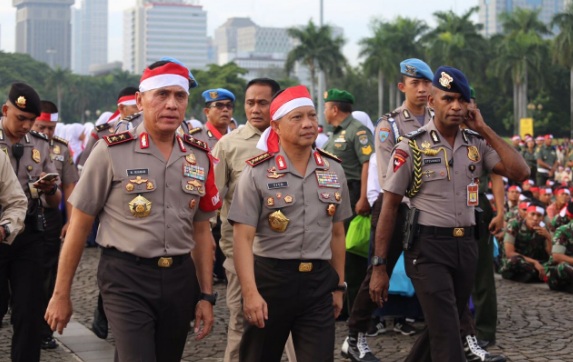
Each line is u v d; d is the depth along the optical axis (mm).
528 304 9250
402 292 7402
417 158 5340
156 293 4293
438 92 5305
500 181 7090
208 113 8227
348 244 7730
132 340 4176
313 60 67750
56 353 7133
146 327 4246
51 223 7039
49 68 134500
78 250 4371
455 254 5293
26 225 5770
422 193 5355
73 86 123812
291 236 4621
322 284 4664
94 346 7359
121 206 4324
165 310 4332
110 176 4328
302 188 4684
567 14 61812
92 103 128375
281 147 4746
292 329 4695
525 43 64750
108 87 127938
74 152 14703
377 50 67062
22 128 6086
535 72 65688
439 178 5312
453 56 66312
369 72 68188
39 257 5809
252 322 4527
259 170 4672
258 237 4691
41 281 5820
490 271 7168
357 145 7691
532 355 6852
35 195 5902
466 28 67812
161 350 4414
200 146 4539
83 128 15031
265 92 6039
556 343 7293
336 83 84125
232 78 91438
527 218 10977
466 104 5297
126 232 4305
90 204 4344
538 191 14883
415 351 5449
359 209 7645
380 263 5488
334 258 4879
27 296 5730
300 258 4621
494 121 77000
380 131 6668
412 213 5332
